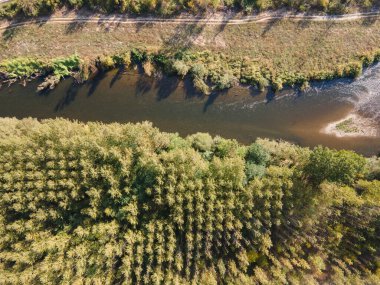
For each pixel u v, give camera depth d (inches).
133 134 1856.5
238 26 2226.9
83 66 2138.3
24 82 2148.1
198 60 2191.2
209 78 2192.4
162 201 1765.5
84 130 1872.5
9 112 2169.0
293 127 2233.0
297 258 1841.8
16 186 1690.5
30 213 1727.4
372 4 2246.6
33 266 1670.8
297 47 2237.9
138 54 2175.2
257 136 2224.4
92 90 2185.0
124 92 2197.3
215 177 1814.7
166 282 1728.6
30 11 2116.1
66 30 2171.5
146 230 1761.8
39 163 1747.0
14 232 1707.7
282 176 1833.2
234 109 2215.8
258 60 2217.0
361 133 2251.5
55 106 2181.3
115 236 1740.9
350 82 2242.9
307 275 1824.6
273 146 2076.8
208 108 2209.6
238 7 2218.3
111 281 1728.6
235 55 2215.8
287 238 1841.8
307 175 1835.6
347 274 1855.3
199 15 2201.0
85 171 1740.9
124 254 1743.4
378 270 1825.8
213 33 2214.6
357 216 1803.6
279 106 2225.6
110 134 1834.4
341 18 2249.0
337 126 2239.2
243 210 1780.3
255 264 1891.0
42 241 1691.7
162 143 2003.0
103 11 2167.8
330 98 2240.4
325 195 1755.7
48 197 1715.1
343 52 2240.4
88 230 1724.9
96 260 1684.3
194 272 1798.7
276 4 2222.0
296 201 1781.5
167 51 2183.8
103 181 1777.8
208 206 1747.0
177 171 1785.2
